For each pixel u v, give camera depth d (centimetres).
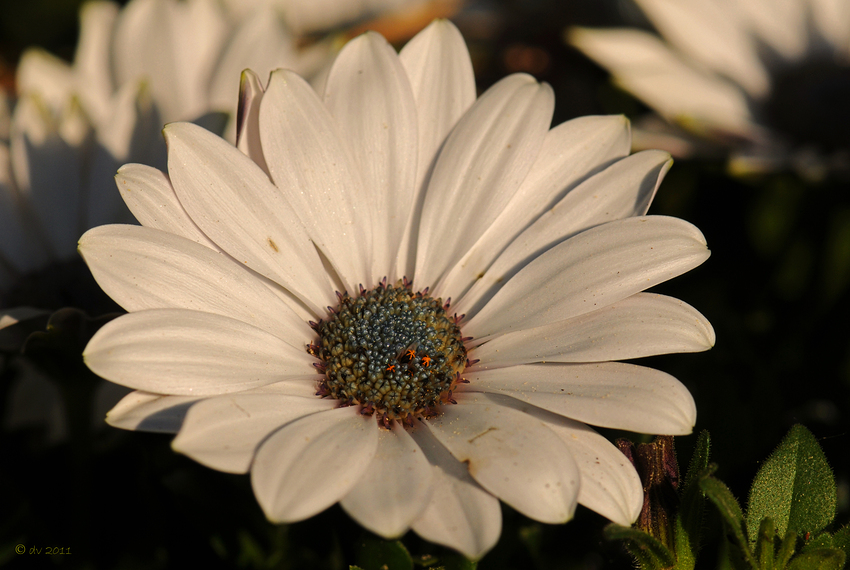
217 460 26
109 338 27
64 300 30
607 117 29
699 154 32
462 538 26
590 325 28
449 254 29
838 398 32
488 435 27
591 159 29
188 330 27
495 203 29
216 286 28
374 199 29
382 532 26
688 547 27
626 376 27
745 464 29
